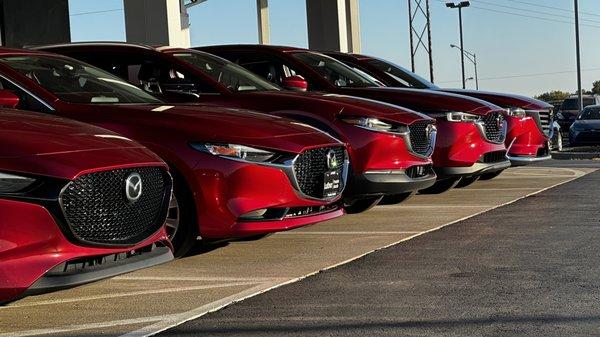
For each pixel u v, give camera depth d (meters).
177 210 5.75
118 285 5.39
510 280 5.27
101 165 4.30
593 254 6.07
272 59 9.76
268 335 4.16
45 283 4.02
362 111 7.59
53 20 15.55
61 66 6.47
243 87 8.20
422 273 5.54
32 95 5.84
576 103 34.31
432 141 8.42
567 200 9.32
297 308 4.68
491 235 7.03
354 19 25.34
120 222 4.46
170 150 5.69
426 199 9.88
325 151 6.27
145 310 4.71
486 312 4.52
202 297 5.01
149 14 14.11
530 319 4.36
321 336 4.13
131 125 5.80
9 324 4.42
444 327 4.25
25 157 4.06
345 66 10.47
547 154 11.54
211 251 6.57
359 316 4.48
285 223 5.93
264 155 5.82
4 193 3.91
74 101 6.00
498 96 11.16
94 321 4.47
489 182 11.78
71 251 4.12
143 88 7.74
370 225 7.81
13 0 14.81
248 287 5.25
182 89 7.54
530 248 6.36
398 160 7.73
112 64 8.03
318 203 6.17
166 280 5.52
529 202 9.26
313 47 23.30
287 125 6.29
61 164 4.13
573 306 4.61
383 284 5.24
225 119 5.99
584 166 14.67
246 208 5.70
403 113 8.02
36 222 3.98
